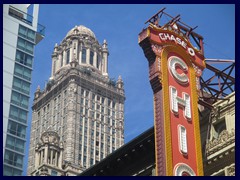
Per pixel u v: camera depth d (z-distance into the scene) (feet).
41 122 628.28
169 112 150.10
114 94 645.10
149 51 161.38
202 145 157.99
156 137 147.13
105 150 590.96
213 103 165.48
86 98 617.62
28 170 574.15
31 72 325.62
